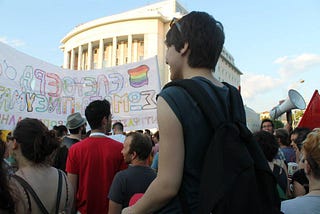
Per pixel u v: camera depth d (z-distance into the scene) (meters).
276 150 3.63
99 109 3.78
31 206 2.22
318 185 2.20
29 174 2.33
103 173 3.64
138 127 7.61
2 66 6.29
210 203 1.23
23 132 2.40
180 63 1.57
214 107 1.38
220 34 1.54
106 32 66.06
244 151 1.35
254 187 1.31
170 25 1.63
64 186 2.50
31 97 6.82
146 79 7.69
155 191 1.29
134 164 3.44
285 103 9.37
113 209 3.30
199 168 1.36
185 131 1.34
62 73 7.57
